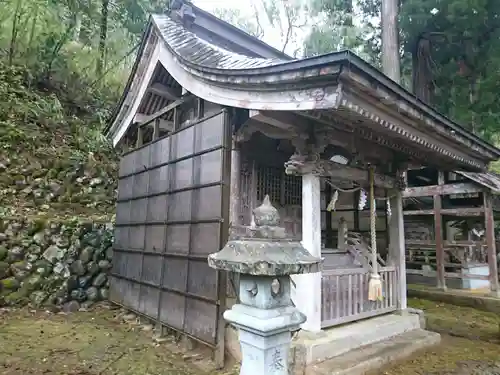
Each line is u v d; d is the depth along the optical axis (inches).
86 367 156.5
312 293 160.7
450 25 367.6
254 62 149.7
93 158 387.9
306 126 161.9
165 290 195.0
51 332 203.0
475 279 349.7
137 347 182.9
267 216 83.4
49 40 421.4
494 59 355.3
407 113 134.6
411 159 217.6
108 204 368.8
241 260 74.6
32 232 262.8
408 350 176.2
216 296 155.6
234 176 183.6
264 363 72.6
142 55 219.8
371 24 470.9
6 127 344.8
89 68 484.1
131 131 273.9
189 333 170.6
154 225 215.2
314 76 111.3
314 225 164.4
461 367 165.3
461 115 399.9
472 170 226.2
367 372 150.1
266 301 75.8
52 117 393.1
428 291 344.2
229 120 167.9
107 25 498.9
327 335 160.6
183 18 291.4
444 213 347.9
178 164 198.1
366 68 108.2
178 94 235.8
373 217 189.9
